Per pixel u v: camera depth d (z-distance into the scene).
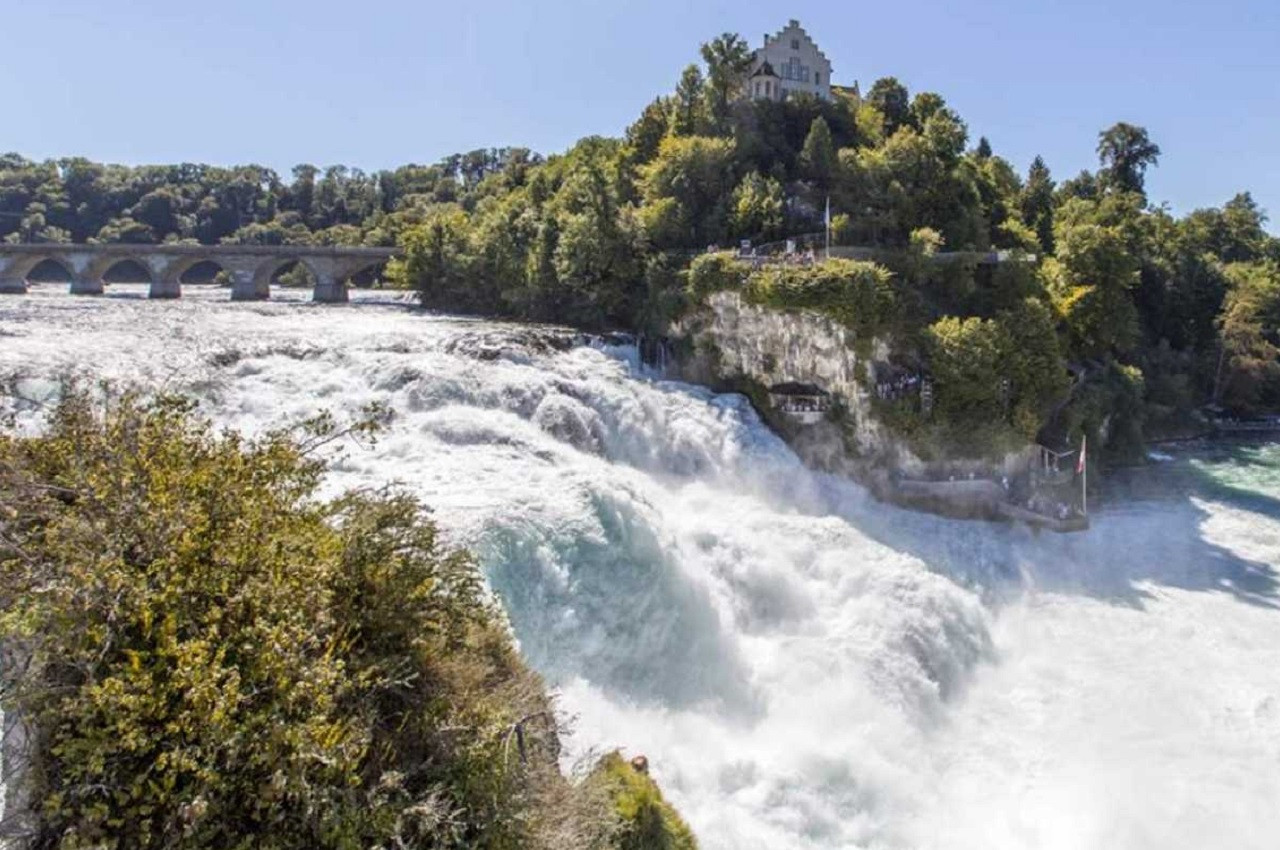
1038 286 50.53
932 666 26.50
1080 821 20.44
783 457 39.78
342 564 12.14
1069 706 25.59
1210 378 72.12
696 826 18.17
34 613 9.70
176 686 9.45
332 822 9.42
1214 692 26.03
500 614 16.06
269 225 142.25
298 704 10.02
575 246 51.69
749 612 27.61
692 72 68.56
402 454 28.39
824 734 22.75
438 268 67.31
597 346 45.72
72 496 11.64
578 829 12.23
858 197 55.97
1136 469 51.97
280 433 15.14
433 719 11.50
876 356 40.25
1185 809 20.80
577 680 21.20
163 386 26.56
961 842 19.67
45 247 76.12
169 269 79.50
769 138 63.44
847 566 29.97
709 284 43.47
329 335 41.03
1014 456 40.16
